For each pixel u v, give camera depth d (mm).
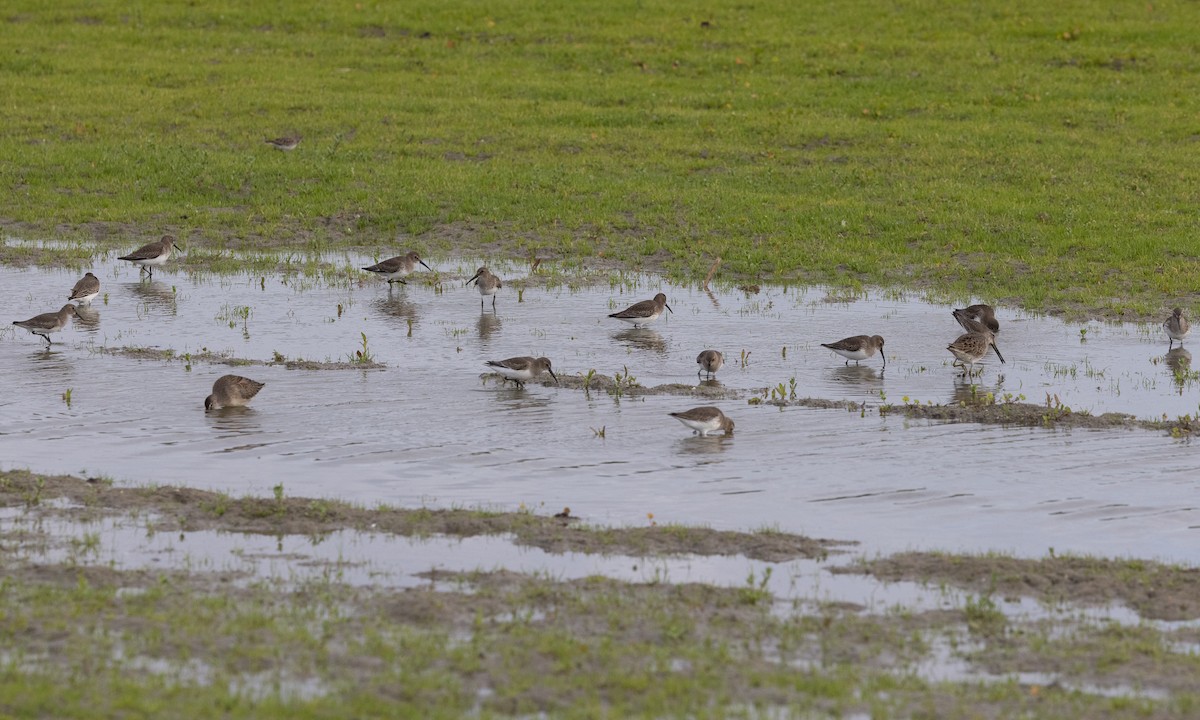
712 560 13641
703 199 33344
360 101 40781
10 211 33250
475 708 10391
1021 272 28734
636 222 32312
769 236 31078
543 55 45219
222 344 23625
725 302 27094
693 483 16297
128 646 11352
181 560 13508
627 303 27000
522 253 30859
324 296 27469
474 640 11523
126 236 32125
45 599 12297
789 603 12555
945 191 33531
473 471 16734
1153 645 11625
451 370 21969
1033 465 17000
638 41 46094
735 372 22047
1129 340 24234
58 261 30000
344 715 10172
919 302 27000
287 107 40281
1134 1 49312
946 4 48969
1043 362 22750
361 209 33375
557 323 25453
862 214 32125
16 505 15000
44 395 20188
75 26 47688
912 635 11891
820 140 37469
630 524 14719
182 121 39156
